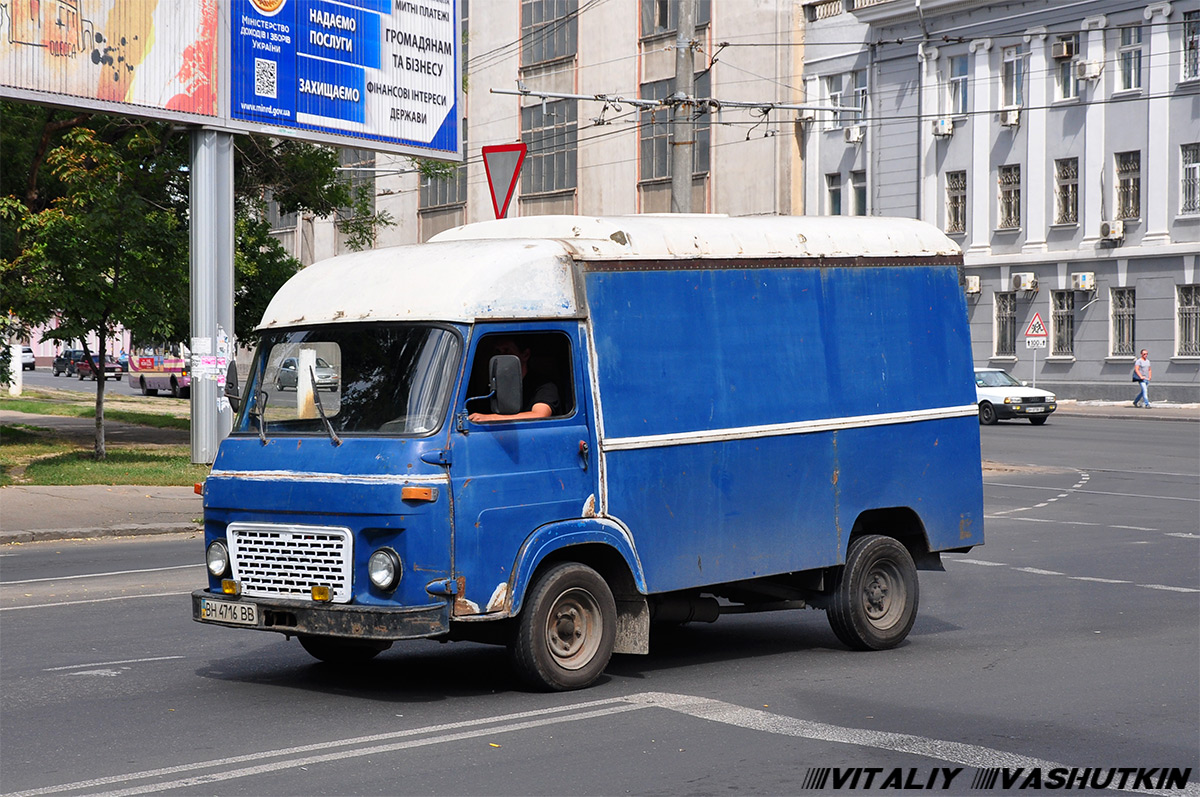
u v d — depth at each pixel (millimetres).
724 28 48219
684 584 8383
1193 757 6578
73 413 37312
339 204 29891
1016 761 6473
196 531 17125
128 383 62375
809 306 9211
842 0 48281
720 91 48438
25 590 12273
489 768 6285
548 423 7852
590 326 8117
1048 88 44406
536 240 8094
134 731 7066
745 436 8727
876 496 9469
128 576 13203
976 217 46500
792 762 6406
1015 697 7891
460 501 7414
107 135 25406
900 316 9742
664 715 7355
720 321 8711
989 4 45312
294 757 6500
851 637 9289
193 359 21844
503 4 55031
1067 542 15570
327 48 22734
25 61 19031
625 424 8180
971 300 47031
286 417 7965
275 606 7586
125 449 25562
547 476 7793
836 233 9484
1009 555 14555
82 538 16328
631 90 50219
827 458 9180
